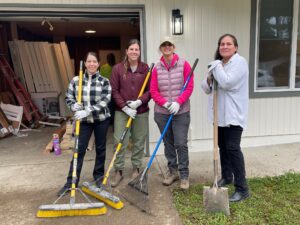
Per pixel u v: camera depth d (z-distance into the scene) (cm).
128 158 419
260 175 349
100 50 1031
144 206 277
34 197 308
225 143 289
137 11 416
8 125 564
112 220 262
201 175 356
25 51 696
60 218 265
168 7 412
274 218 257
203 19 422
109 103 328
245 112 273
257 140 466
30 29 804
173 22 411
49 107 708
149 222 258
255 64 443
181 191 312
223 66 273
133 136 338
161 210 278
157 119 321
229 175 318
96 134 314
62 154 444
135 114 314
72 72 730
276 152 433
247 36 435
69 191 309
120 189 321
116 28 783
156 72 311
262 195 298
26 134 573
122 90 321
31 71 704
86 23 690
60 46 723
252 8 428
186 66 310
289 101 463
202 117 444
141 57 421
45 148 475
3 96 617
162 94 313
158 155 436
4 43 662
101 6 399
